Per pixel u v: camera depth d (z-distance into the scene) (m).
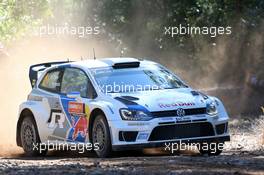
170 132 24.12
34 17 51.59
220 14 55.69
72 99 26.19
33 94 28.66
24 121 28.70
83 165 20.92
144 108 24.12
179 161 21.25
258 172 18.64
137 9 62.72
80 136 25.67
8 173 19.53
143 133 23.88
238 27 54.72
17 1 49.25
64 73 27.53
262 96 46.88
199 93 25.86
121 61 26.98
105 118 24.44
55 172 19.31
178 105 24.44
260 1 54.38
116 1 64.12
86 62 27.47
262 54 53.50
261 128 32.34
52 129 27.14
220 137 24.95
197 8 57.31
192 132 24.39
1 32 46.31
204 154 25.41
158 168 19.64
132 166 20.30
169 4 59.88
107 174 18.64
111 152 24.36
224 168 19.53
